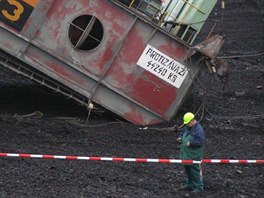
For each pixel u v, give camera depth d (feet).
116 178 80.43
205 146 99.96
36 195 71.10
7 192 71.51
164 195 75.00
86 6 103.96
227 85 151.33
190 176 76.84
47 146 93.66
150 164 88.58
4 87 130.72
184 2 108.27
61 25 104.32
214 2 107.14
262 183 82.02
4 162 83.82
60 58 104.73
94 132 102.94
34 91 128.47
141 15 104.42
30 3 103.40
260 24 263.49
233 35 238.48
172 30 109.81
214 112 122.31
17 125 102.78
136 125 108.17
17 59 106.01
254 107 131.23
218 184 80.84
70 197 71.00
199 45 105.60
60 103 120.67
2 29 103.65
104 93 106.83
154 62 106.22
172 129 106.11
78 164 85.76
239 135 108.37
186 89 107.86
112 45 105.29
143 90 107.14
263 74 167.94
